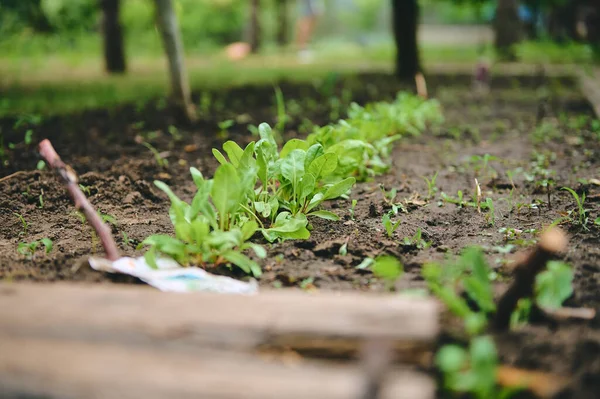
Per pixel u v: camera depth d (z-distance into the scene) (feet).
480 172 5.23
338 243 4.00
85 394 2.92
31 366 2.99
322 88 9.78
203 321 3.13
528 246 3.98
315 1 22.49
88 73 13.55
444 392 3.05
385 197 4.69
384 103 6.86
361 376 2.97
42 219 4.47
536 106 8.41
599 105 7.84
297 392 2.91
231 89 10.03
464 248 4.00
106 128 6.51
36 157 5.42
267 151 4.24
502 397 3.02
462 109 8.34
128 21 22.41
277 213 4.27
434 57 16.78
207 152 5.68
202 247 3.75
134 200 4.71
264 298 3.23
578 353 3.17
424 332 3.08
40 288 3.30
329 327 3.10
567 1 18.01
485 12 20.98
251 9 20.79
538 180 5.00
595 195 4.60
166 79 11.96
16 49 17.92
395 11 11.19
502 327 3.30
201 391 2.91
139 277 3.66
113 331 3.10
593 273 3.68
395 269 3.47
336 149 4.57
